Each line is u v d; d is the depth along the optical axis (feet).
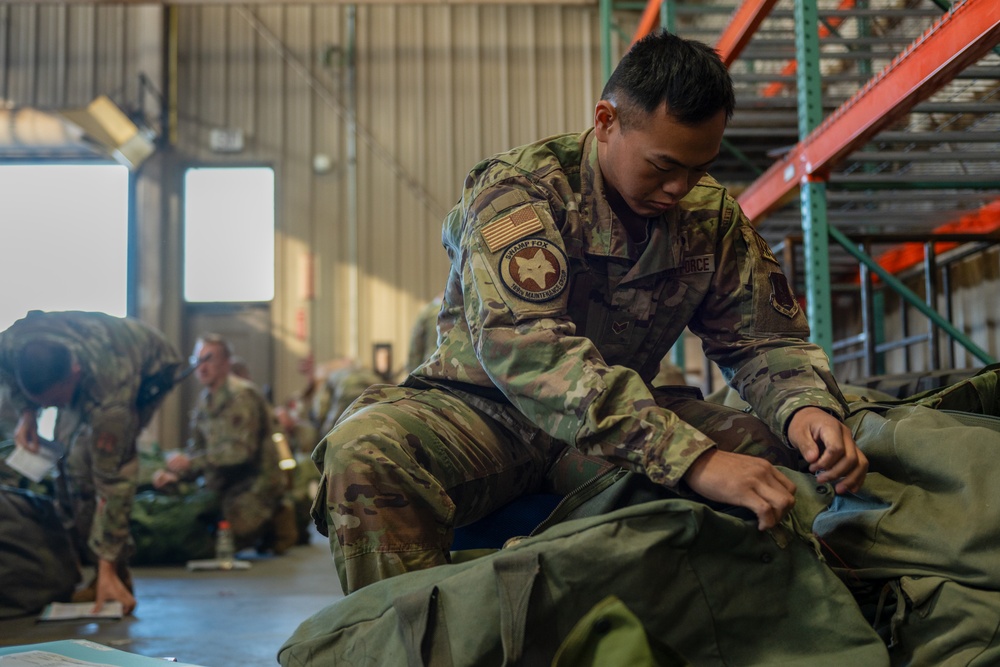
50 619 8.32
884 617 4.13
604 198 4.71
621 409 3.89
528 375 4.09
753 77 12.69
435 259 29.53
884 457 4.15
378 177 29.63
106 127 25.99
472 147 29.66
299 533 17.51
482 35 29.84
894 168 12.29
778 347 4.69
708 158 4.20
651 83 4.11
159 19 29.07
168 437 28.48
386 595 3.88
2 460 11.15
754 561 3.71
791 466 4.59
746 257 4.86
